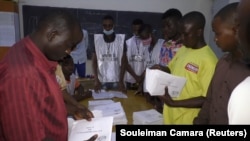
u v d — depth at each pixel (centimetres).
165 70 158
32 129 69
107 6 427
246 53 48
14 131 69
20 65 71
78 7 419
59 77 149
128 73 272
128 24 435
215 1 432
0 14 374
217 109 93
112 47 268
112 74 266
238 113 50
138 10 437
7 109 68
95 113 128
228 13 86
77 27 83
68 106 136
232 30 84
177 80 125
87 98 217
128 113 180
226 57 99
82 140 94
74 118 122
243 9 45
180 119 137
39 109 71
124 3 431
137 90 244
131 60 283
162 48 215
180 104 127
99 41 268
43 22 80
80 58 372
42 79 74
